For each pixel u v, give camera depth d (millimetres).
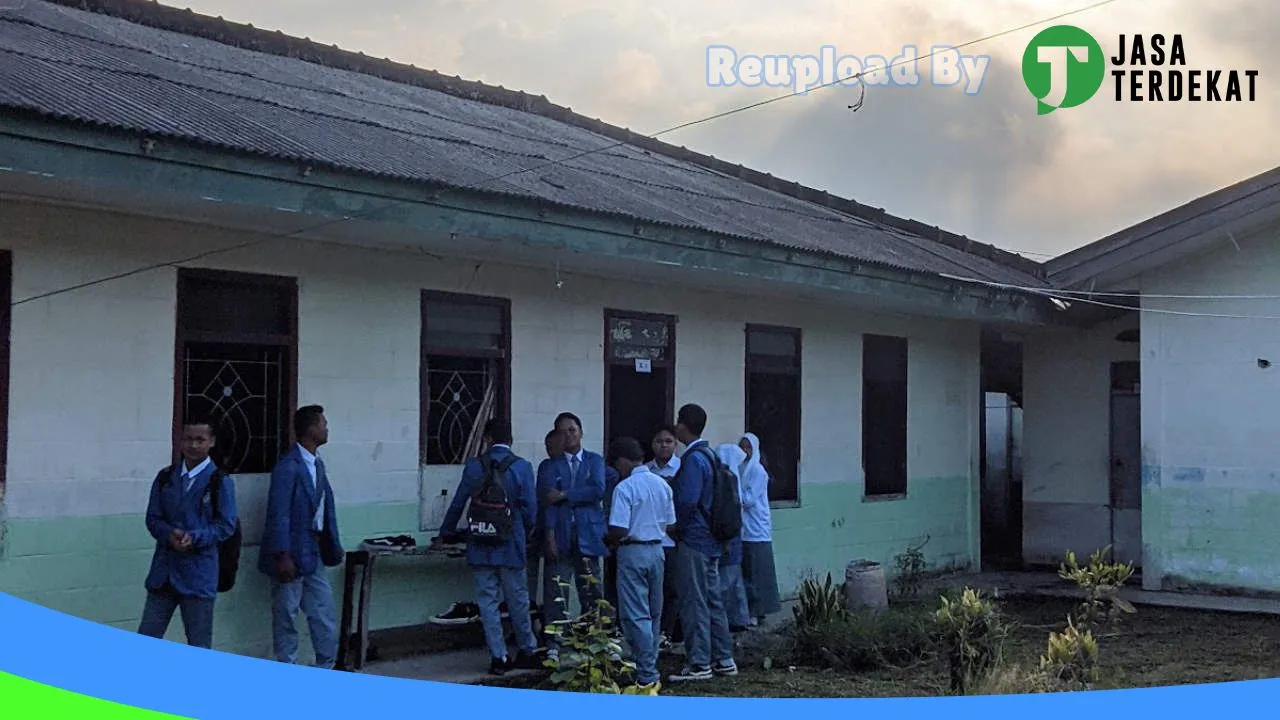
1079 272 13688
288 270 8609
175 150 6773
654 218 9531
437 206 8086
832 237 12844
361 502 8992
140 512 7793
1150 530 13539
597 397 10742
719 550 8727
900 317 14344
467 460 9312
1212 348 13242
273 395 8570
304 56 13328
